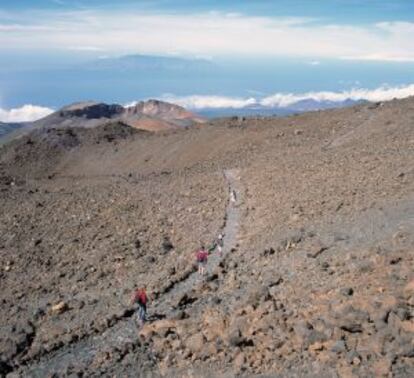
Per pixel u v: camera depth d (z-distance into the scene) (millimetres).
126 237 52031
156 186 75688
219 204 58281
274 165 71000
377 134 73312
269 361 21516
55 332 31781
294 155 75750
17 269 45688
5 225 58312
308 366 20328
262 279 32500
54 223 58438
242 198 59031
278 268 33719
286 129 102375
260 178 65562
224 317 26625
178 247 47469
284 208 47781
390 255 27719
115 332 30844
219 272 37250
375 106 95312
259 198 56094
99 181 98125
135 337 29438
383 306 21406
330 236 36156
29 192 80688
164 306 33406
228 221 51750
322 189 49906
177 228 53062
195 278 38375
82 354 28625
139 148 130375
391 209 38594
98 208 63281
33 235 54625
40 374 27016
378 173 49938
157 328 28141
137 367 24922
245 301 28422
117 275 42344
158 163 116812
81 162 135875
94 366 25969
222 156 99125
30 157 139750
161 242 49469
